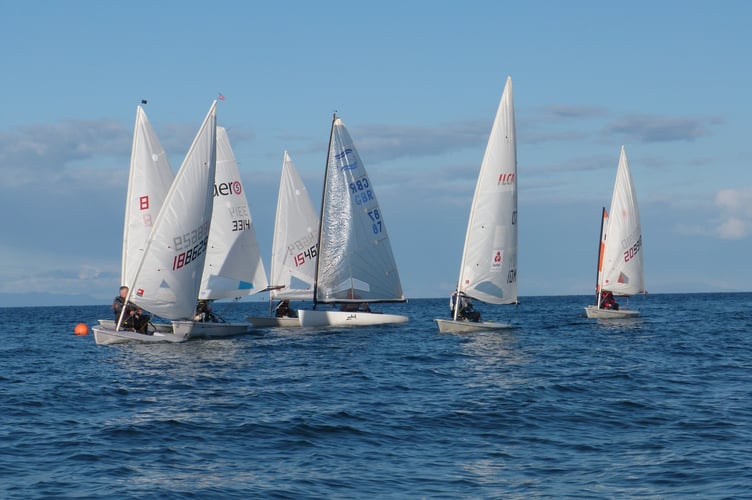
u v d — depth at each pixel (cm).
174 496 1741
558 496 1745
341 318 6500
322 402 2897
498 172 5497
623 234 7525
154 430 2389
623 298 18762
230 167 6322
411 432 2389
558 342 5231
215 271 6250
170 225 4972
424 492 1781
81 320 11456
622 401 2870
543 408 2747
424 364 4066
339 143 6312
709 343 5178
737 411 2656
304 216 6631
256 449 2169
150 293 5003
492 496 1752
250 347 4894
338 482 1855
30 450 2152
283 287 6612
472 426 2472
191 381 3453
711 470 1920
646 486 1806
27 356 4803
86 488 1795
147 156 5544
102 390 3206
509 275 5584
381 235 6450
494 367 3916
